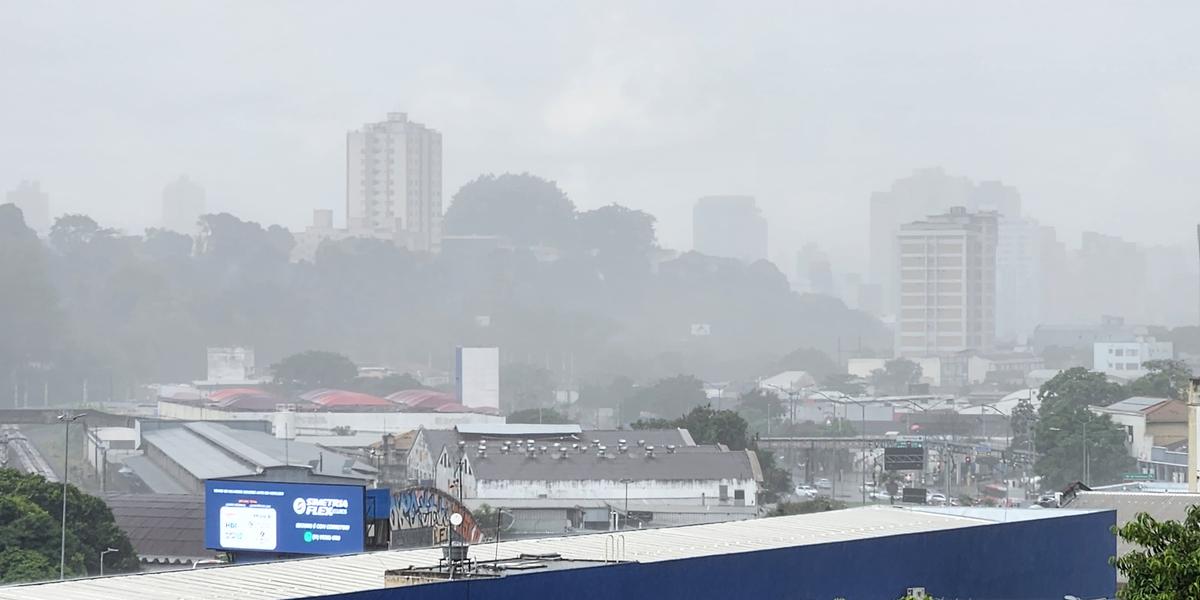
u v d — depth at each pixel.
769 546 118.00
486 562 103.69
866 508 151.25
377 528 168.75
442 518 177.50
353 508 165.62
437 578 96.12
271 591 93.62
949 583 131.00
